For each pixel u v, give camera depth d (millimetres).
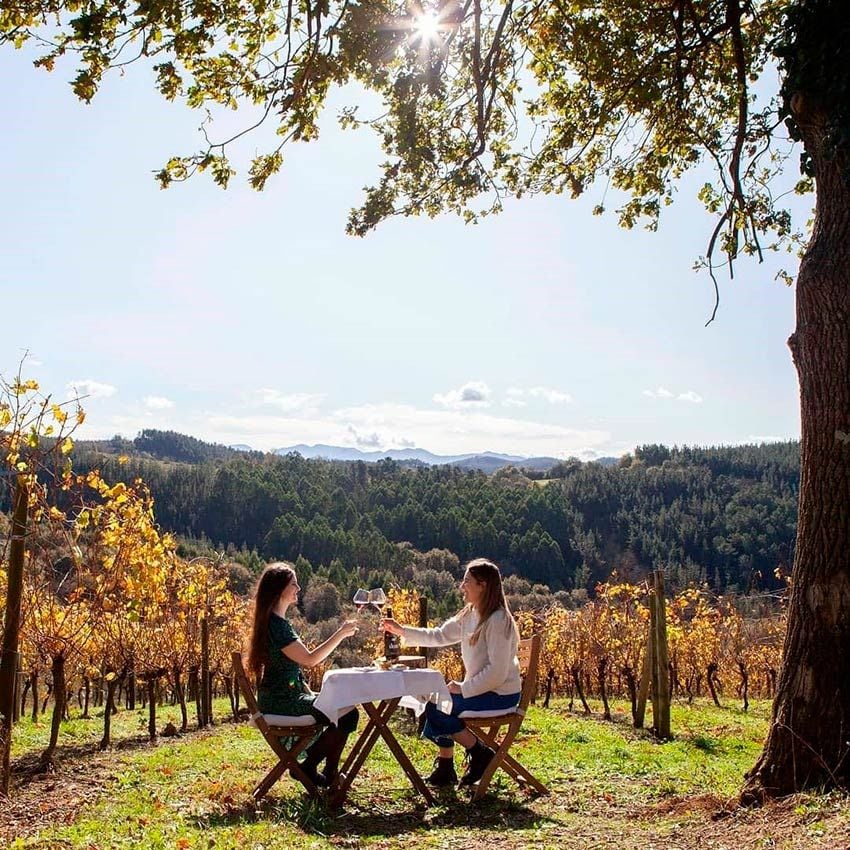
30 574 8438
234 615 15992
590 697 17406
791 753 5891
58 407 7660
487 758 6855
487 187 9922
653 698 10625
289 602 6590
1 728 6402
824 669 5887
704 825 5664
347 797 6465
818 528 6043
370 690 6340
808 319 6262
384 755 8281
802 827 5059
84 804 6301
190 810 5965
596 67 9562
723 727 11391
